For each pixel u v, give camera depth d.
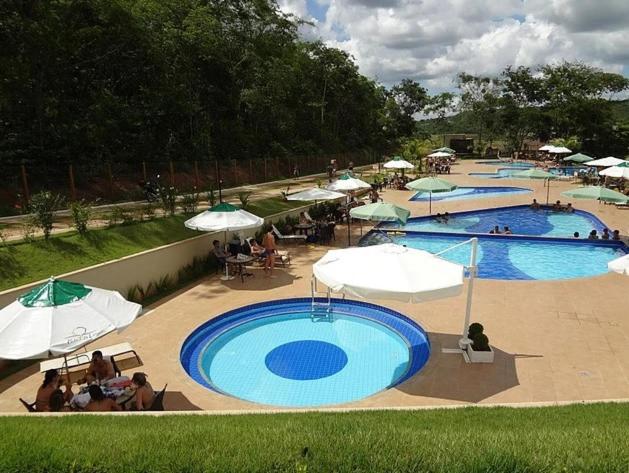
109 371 8.81
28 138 25.30
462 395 8.70
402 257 9.80
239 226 14.91
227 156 40.38
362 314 13.13
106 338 11.38
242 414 7.20
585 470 4.51
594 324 11.81
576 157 45.00
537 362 9.91
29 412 7.57
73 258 13.23
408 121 88.81
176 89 32.62
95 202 23.89
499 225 25.78
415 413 7.20
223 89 39.09
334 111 65.94
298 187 35.91
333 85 62.91
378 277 9.32
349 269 9.76
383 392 8.86
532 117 66.25
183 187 31.67
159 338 11.38
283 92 48.59
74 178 25.09
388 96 88.44
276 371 10.42
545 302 13.40
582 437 5.29
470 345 10.19
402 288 8.98
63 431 5.61
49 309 7.21
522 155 65.38
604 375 9.35
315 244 20.77
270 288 14.95
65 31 24.97
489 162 61.00
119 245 14.63
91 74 29.16
